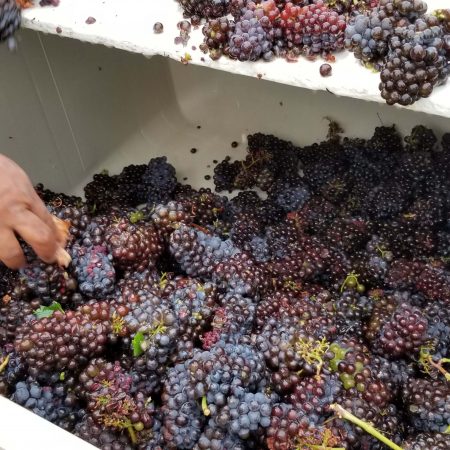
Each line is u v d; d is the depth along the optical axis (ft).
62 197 4.63
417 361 3.30
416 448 2.84
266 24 3.04
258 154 4.99
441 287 3.65
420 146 4.55
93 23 3.43
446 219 4.17
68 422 3.11
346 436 2.86
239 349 3.08
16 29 3.55
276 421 2.85
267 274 3.86
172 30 3.34
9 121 4.37
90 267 3.49
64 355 3.04
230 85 5.46
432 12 2.86
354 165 4.70
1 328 3.36
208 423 2.99
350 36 2.93
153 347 3.12
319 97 4.95
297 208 4.64
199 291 3.45
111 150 5.42
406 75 2.70
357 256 4.02
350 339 3.30
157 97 5.74
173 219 3.83
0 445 2.27
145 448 3.03
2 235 3.01
